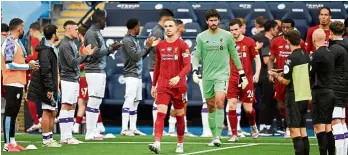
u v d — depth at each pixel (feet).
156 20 139.54
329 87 76.18
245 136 114.32
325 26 97.40
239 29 100.68
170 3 140.46
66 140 98.48
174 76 83.10
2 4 135.23
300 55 73.26
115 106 130.11
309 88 73.26
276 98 106.93
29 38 120.78
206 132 112.37
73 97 97.71
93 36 99.40
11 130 89.45
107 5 141.38
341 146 79.10
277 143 99.04
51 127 95.40
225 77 91.09
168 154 84.28
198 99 127.95
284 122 120.37
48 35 91.66
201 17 139.33
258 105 125.49
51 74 91.97
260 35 116.88
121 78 130.52
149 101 128.36
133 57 108.78
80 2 149.79
